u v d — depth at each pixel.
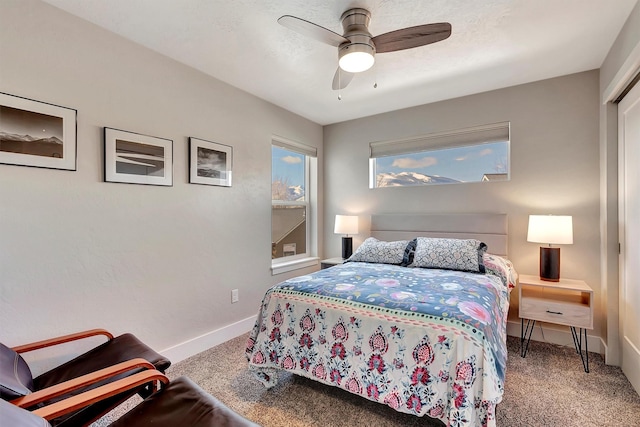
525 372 2.22
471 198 3.19
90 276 1.95
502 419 1.71
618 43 2.09
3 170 1.62
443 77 2.77
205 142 2.64
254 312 3.15
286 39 2.15
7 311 1.63
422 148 3.48
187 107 2.51
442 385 1.43
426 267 2.73
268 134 3.32
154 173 2.28
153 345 2.29
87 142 1.93
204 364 2.38
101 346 1.74
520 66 2.56
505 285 2.37
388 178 3.81
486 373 1.36
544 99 2.82
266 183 3.29
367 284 2.09
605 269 2.39
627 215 2.14
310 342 1.86
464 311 1.56
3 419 0.85
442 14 1.88
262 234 3.25
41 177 1.74
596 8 1.82
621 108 2.24
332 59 2.43
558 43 2.21
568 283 2.50
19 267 1.67
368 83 2.89
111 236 2.04
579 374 2.19
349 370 1.70
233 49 2.28
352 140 3.96
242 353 2.58
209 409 1.23
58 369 1.58
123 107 2.11
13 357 1.42
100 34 1.99
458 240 2.82
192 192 2.56
